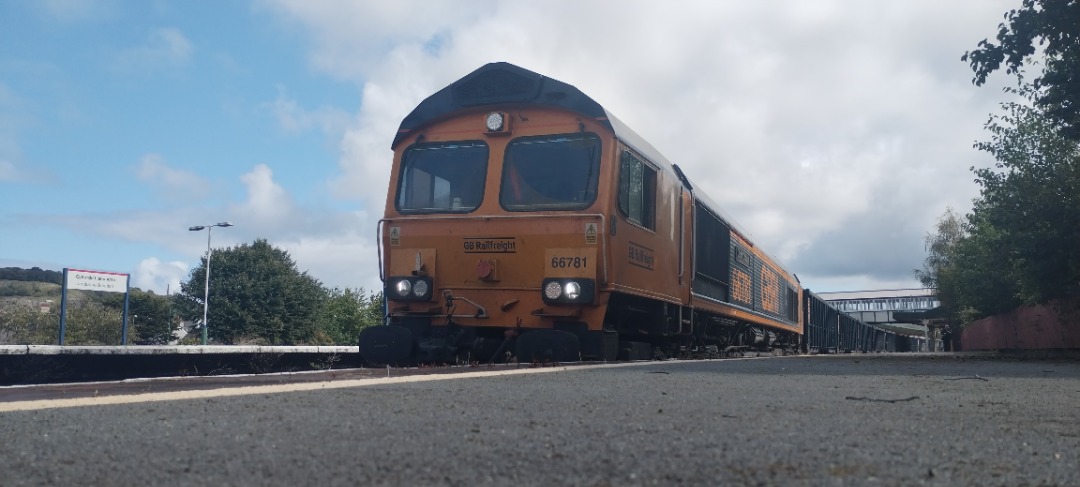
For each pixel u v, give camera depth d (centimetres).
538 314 962
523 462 231
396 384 511
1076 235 1798
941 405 424
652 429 300
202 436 276
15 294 7738
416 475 213
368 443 262
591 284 943
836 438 282
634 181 1045
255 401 391
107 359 926
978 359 1544
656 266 1120
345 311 6688
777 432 296
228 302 5441
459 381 542
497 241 986
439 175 1041
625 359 1052
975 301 3653
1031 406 430
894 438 286
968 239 3309
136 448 253
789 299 2439
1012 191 1873
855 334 4231
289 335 5688
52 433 283
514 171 1005
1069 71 1409
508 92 1015
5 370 816
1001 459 246
